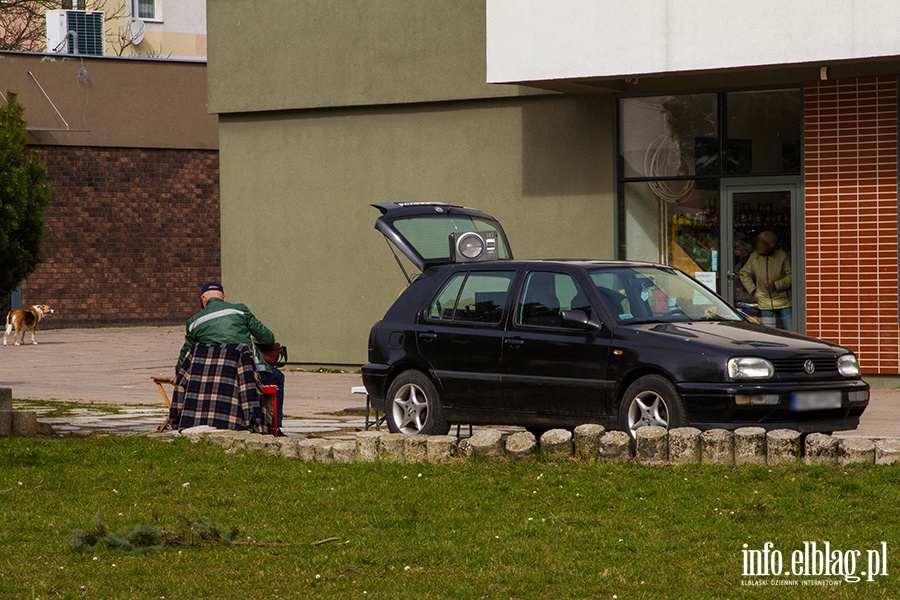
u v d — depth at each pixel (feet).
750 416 45.96
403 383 55.21
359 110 100.94
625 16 80.33
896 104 79.87
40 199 59.57
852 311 81.71
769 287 84.69
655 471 43.04
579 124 91.45
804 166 82.64
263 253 105.60
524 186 93.91
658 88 87.76
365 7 99.60
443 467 45.88
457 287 54.90
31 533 37.22
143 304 164.35
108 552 34.78
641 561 32.55
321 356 103.19
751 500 38.40
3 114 59.41
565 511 38.47
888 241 80.43
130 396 81.05
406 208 66.13
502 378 51.67
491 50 84.64
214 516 39.14
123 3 231.91
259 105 104.73
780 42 76.02
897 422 62.23
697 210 87.45
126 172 162.40
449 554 33.71
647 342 47.88
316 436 58.29
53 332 153.69
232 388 55.06
